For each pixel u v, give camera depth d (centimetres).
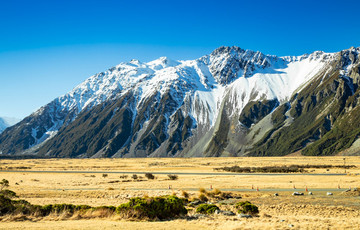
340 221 2916
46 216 3191
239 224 2625
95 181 8650
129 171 13300
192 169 13512
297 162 17862
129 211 3114
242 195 5775
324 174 9350
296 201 4897
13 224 2677
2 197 3334
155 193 5809
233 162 19512
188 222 2791
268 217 3319
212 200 5172
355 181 7288
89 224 2655
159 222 2800
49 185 7669
